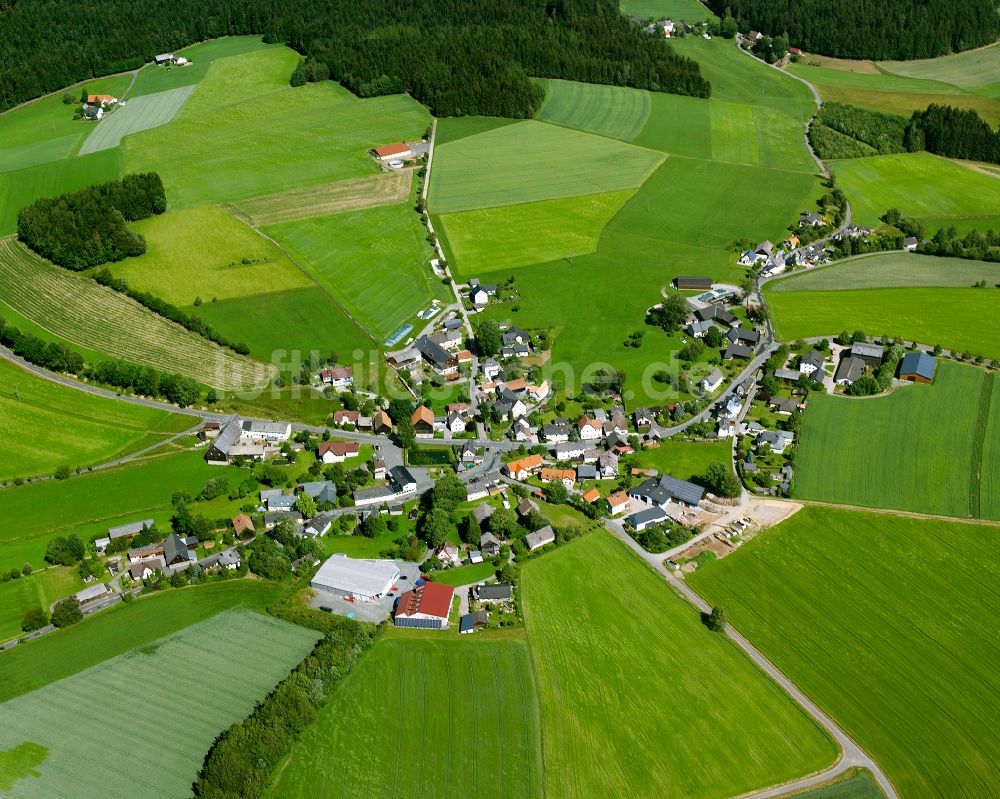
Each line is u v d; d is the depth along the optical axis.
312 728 136.12
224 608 158.12
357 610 159.12
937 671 148.62
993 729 139.12
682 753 134.62
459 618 157.00
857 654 151.62
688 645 152.62
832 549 173.62
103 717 136.25
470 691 143.25
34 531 177.25
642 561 170.38
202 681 142.38
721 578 166.62
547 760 132.88
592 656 150.12
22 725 135.00
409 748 133.88
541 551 171.75
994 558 171.75
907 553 172.75
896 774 132.38
